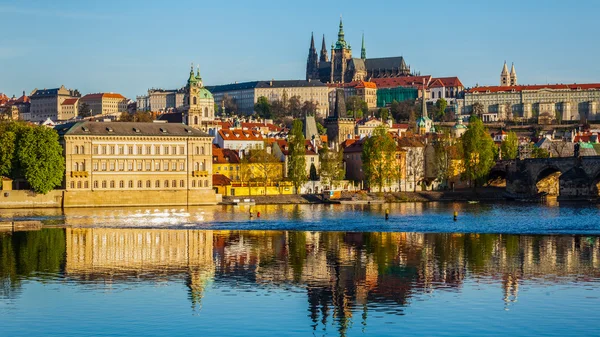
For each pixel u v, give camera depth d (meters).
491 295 153.12
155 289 158.38
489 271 176.75
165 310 142.62
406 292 155.62
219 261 189.50
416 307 144.25
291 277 169.88
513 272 175.50
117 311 142.00
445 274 173.00
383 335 129.00
